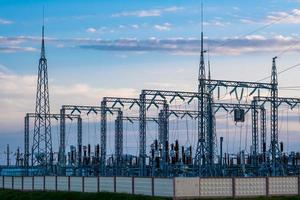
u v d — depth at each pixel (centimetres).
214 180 8425
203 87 12175
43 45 16100
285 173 14600
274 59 12875
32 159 16650
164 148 14425
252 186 8675
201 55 12169
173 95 13025
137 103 14388
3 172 17912
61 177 11306
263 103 14262
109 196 9200
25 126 16875
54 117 16512
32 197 11088
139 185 9000
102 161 14800
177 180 8219
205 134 12594
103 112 14700
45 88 16300
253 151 15062
